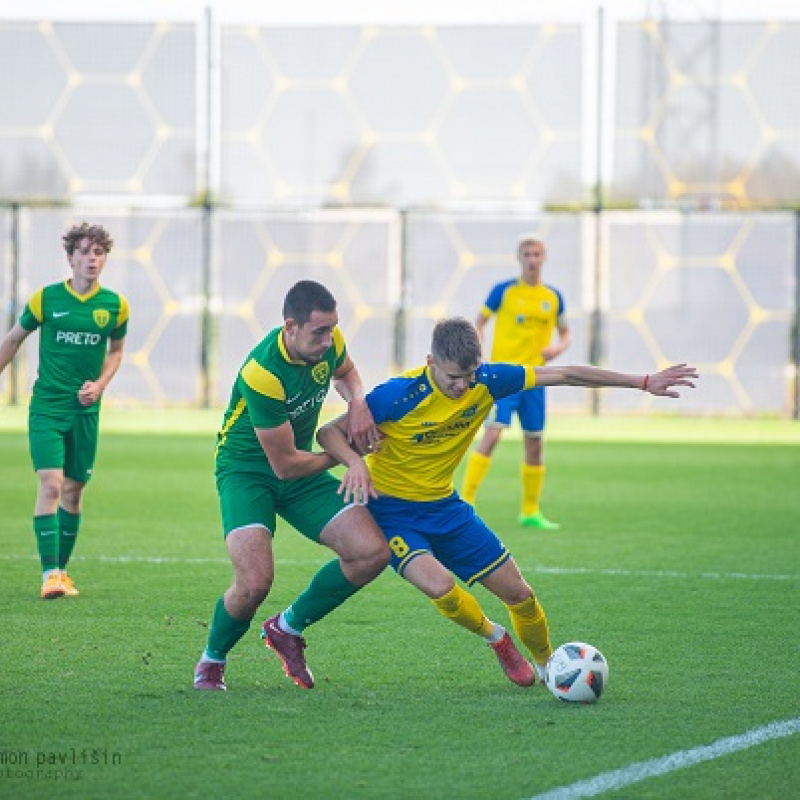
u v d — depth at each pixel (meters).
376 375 87.50
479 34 85.94
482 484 54.16
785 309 85.44
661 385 22.66
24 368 89.50
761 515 45.34
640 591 31.62
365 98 86.75
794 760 18.80
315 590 22.45
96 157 87.88
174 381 88.31
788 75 84.62
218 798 17.22
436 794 17.38
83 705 21.38
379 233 87.12
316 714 21.03
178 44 87.44
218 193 87.62
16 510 44.88
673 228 85.69
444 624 27.69
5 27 87.81
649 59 85.44
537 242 46.53
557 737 19.84
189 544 38.19
